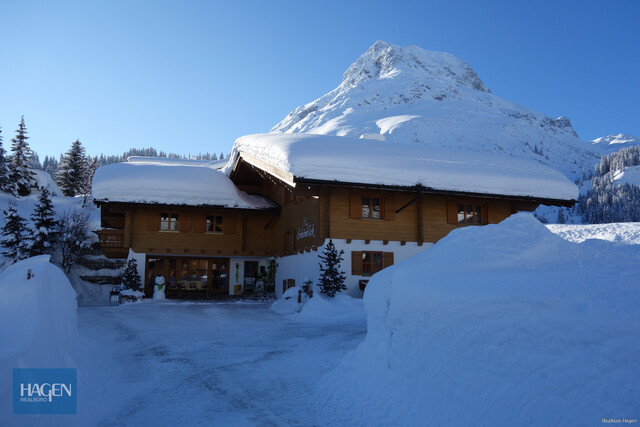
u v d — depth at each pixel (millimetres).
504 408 4316
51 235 30438
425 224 22953
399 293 6449
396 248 22328
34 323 6148
